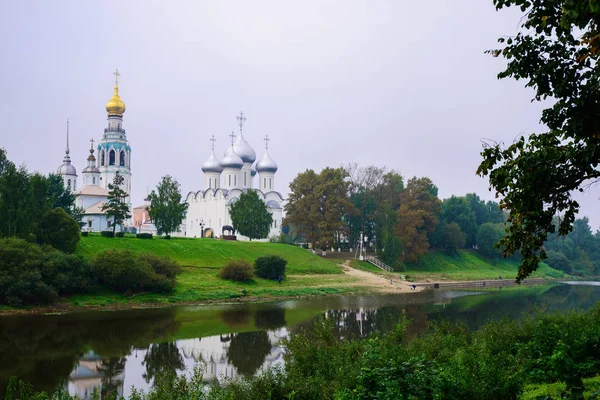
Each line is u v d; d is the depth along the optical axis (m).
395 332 22.45
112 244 74.75
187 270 72.75
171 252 78.12
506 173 15.05
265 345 36.75
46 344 36.16
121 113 133.12
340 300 64.94
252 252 89.12
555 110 14.31
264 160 134.38
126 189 131.25
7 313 47.59
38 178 67.81
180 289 63.00
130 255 59.03
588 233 160.88
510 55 14.57
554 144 14.98
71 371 29.58
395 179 121.88
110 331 41.16
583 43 13.09
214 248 85.12
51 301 51.97
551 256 137.38
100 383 27.34
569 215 15.32
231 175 130.25
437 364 15.48
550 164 14.63
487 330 23.08
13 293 49.62
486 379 14.35
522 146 15.16
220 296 62.31
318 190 104.44
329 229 103.88
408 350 19.84
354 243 119.38
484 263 126.00
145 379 28.16
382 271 97.50
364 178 117.38
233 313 51.97
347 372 17.33
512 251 15.88
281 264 76.38
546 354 18.25
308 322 46.78
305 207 106.31
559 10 13.34
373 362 17.45
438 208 118.69
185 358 32.81
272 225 129.62
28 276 50.16
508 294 76.75
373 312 54.06
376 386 14.07
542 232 15.69
